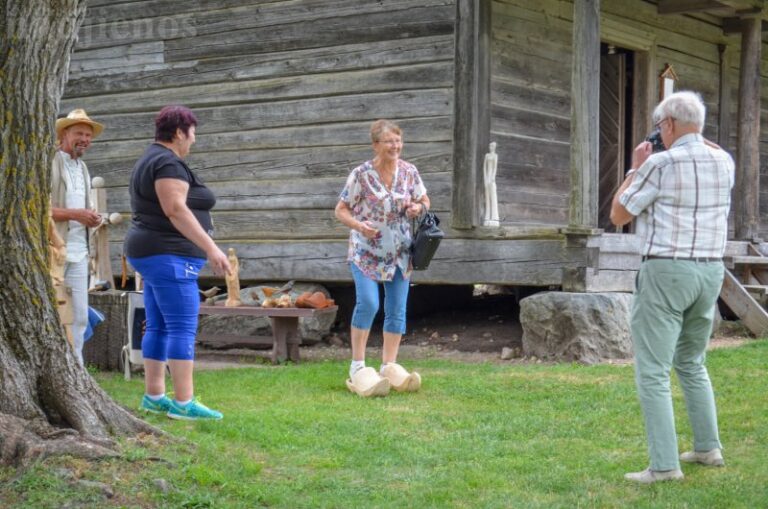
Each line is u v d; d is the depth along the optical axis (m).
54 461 4.76
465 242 10.38
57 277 7.04
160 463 4.97
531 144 11.15
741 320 11.22
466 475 5.26
